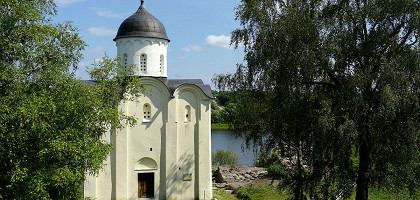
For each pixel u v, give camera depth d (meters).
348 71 23.97
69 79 22.33
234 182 41.34
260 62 25.06
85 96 22.28
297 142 25.48
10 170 19.98
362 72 22.53
